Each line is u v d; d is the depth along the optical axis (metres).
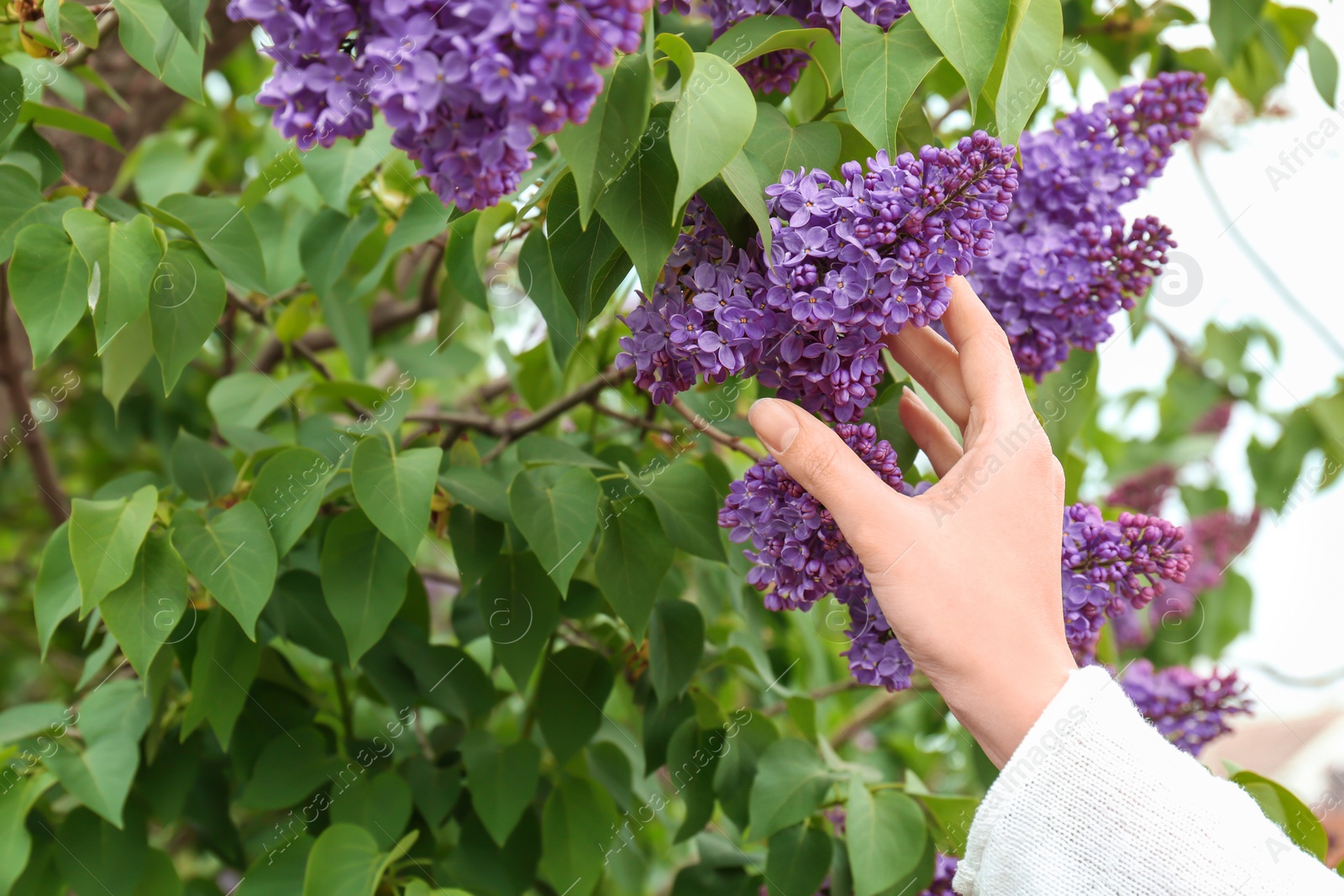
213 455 0.88
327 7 0.65
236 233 0.83
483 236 0.89
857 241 0.70
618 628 0.93
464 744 0.87
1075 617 0.76
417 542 0.78
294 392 0.97
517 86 0.64
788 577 0.75
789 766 0.85
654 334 0.73
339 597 0.81
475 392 1.20
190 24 0.73
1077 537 0.77
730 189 0.72
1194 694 0.94
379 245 1.00
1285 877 0.65
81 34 0.84
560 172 0.73
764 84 0.79
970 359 0.72
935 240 0.70
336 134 0.67
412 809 0.90
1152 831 0.66
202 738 0.89
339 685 0.92
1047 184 0.82
